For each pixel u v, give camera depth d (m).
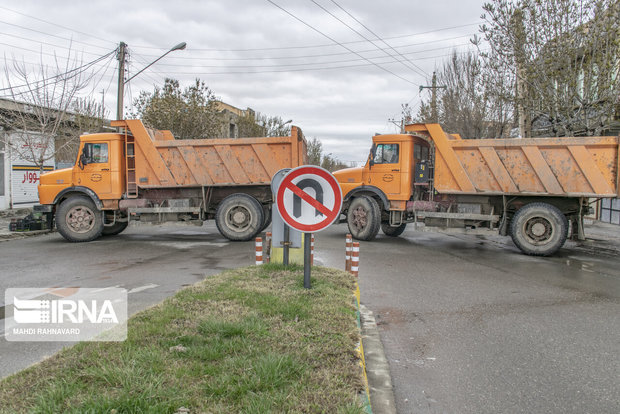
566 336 5.05
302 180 5.56
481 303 6.39
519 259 9.98
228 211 12.25
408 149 12.11
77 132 20.41
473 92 18.55
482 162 10.87
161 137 13.74
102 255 10.15
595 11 11.35
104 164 12.55
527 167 10.44
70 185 12.71
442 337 5.02
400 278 7.94
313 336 4.12
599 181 9.77
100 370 3.26
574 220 10.65
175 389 3.04
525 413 3.39
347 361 3.65
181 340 3.92
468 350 4.64
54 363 3.50
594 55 11.43
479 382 3.90
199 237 13.40
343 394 3.08
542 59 12.00
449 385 3.84
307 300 5.20
